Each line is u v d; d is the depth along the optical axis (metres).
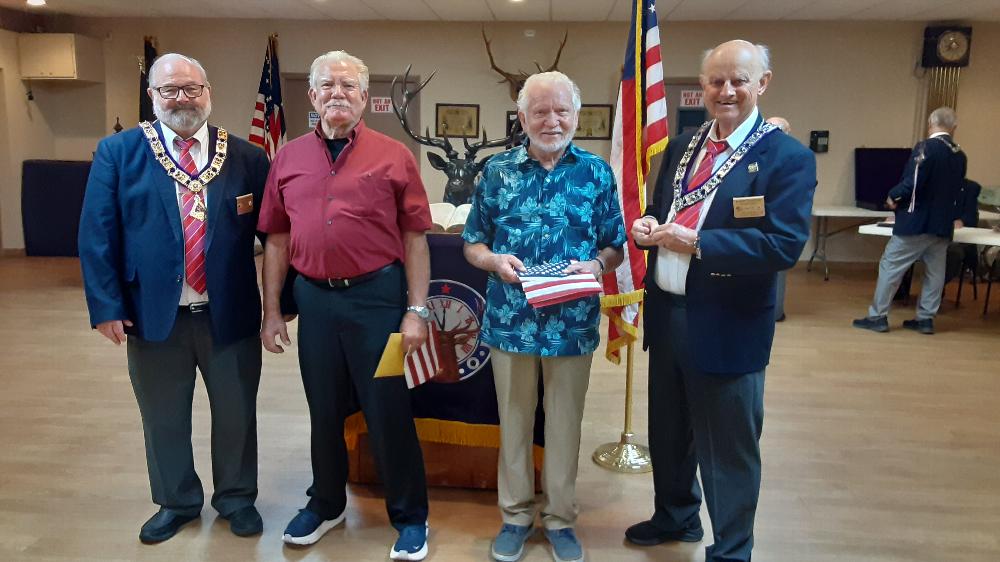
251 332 2.33
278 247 2.26
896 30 7.71
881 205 7.47
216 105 8.36
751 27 7.84
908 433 3.35
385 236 2.13
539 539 2.38
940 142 4.89
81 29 8.27
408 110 8.26
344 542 2.36
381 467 2.28
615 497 2.70
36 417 3.39
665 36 7.91
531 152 2.06
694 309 1.93
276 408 3.56
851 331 5.28
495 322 2.13
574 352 2.07
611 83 8.07
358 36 8.16
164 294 2.15
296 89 8.30
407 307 2.23
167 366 2.25
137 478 2.79
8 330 4.94
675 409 2.20
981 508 2.65
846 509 2.63
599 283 1.95
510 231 2.06
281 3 7.21
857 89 7.87
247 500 2.44
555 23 7.99
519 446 2.22
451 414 2.60
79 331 4.93
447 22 8.05
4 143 7.91
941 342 5.00
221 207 2.20
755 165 1.84
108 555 2.26
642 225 1.90
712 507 2.06
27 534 2.37
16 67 7.92
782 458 3.06
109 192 2.12
